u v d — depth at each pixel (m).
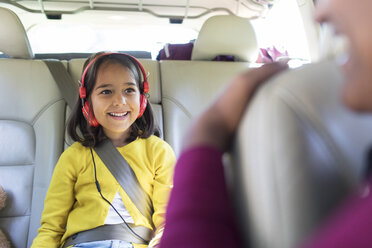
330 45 0.34
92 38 2.28
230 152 0.36
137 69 1.31
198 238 0.27
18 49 1.69
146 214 1.22
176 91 1.73
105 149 1.26
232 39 1.80
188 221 0.28
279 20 2.03
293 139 0.28
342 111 0.29
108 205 1.17
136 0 2.06
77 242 1.10
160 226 1.14
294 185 0.28
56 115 1.59
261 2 2.00
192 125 0.37
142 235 1.16
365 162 0.27
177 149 1.66
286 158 0.28
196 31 2.34
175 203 0.30
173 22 2.25
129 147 1.29
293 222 0.27
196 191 0.30
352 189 0.28
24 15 2.10
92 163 1.25
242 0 2.08
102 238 1.11
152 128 1.37
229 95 0.36
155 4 2.11
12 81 1.60
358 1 0.21
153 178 1.29
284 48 2.00
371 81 0.20
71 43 2.27
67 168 1.24
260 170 0.29
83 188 1.22
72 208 1.24
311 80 0.31
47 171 1.52
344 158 0.28
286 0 1.86
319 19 0.24
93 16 2.15
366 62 0.20
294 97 0.30
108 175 1.23
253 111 0.32
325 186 0.28
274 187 0.28
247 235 0.32
